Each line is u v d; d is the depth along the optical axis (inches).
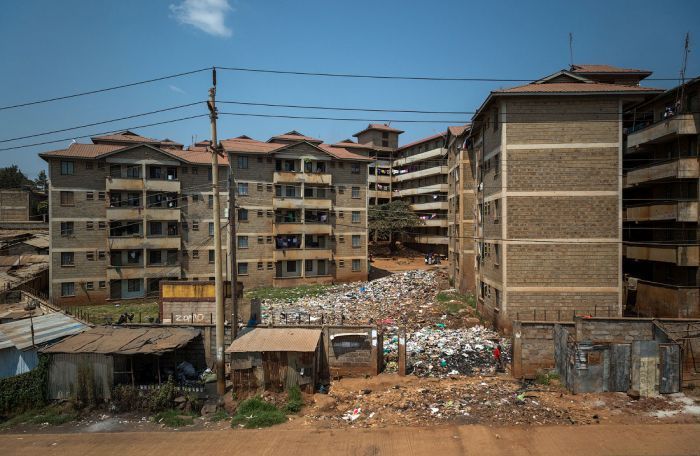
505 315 947.3
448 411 597.6
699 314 920.3
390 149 3257.9
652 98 1048.2
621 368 643.5
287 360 677.9
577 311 931.3
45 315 941.2
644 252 1071.6
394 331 1054.4
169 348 694.5
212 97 703.7
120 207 1691.7
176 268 1781.5
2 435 593.9
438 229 2866.6
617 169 928.3
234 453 514.0
